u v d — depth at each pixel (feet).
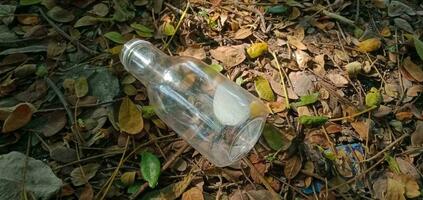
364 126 1.94
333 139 1.91
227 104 1.74
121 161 1.79
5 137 1.84
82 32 2.15
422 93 2.05
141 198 1.72
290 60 2.11
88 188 1.73
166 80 1.83
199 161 1.82
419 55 2.12
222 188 1.77
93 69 2.02
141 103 1.95
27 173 1.71
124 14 2.19
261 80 2.02
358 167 1.84
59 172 1.77
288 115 1.95
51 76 2.00
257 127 1.75
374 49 2.16
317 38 2.21
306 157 1.84
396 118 1.98
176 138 1.86
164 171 1.79
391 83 2.09
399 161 1.87
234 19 2.24
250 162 1.81
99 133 1.85
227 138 1.72
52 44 2.09
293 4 2.30
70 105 1.92
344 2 2.33
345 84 2.06
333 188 1.77
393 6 2.34
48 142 1.84
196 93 1.83
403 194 1.77
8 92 1.94
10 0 2.21
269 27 2.22
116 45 2.13
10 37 2.09
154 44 2.14
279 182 1.78
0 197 1.65
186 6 2.26
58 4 2.23
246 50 2.11
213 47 2.15
